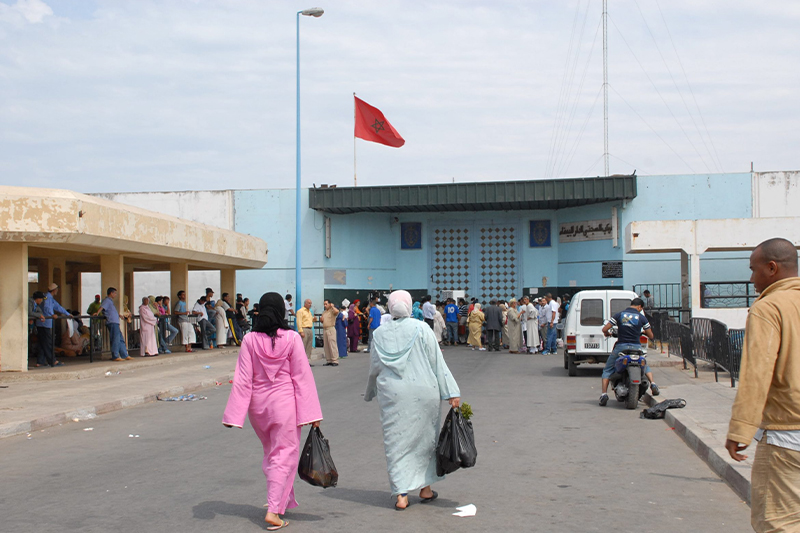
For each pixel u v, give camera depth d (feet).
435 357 20.80
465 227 116.16
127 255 69.26
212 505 20.84
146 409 41.65
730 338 44.70
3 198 51.08
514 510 20.30
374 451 28.78
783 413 12.03
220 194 110.63
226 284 94.12
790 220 72.23
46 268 77.51
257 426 19.47
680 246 74.13
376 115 101.50
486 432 33.04
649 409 37.27
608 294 58.49
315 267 108.37
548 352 85.25
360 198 104.78
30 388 48.26
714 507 20.52
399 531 18.37
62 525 18.88
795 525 11.84
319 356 82.94
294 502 19.93
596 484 23.29
